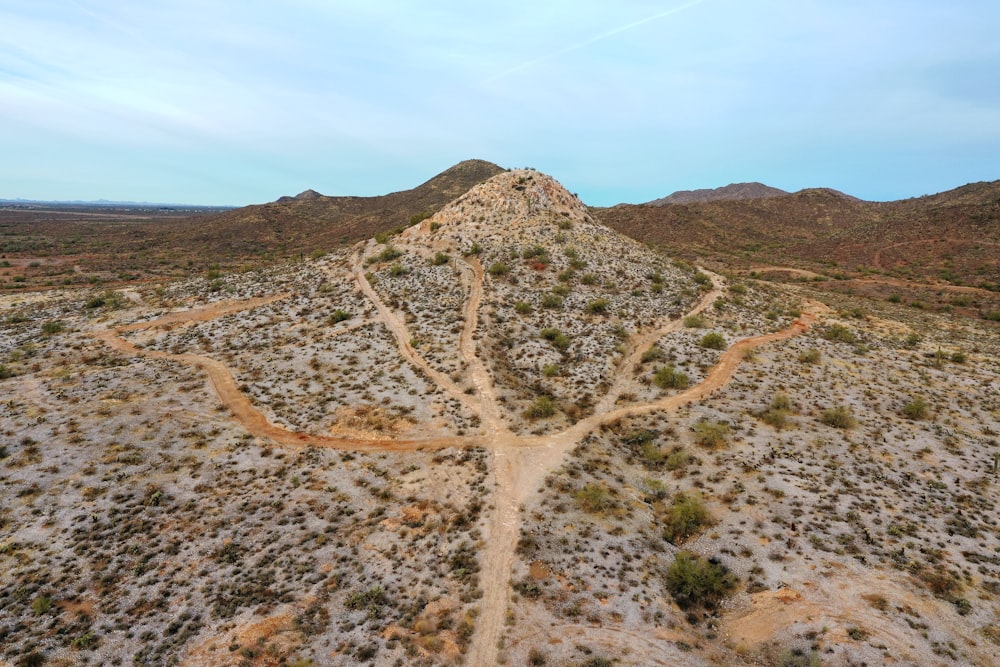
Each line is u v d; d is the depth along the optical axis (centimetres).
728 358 4200
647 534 2234
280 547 2127
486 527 2194
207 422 3098
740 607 1836
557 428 3112
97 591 1883
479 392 3450
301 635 1681
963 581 1841
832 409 3306
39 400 3262
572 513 2297
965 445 2933
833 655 1575
